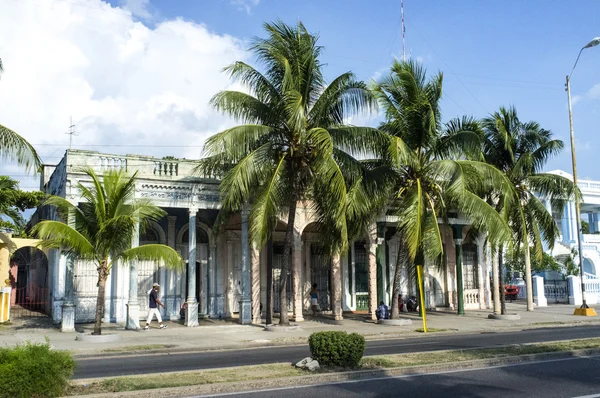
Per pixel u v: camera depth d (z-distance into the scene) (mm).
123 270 23078
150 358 14031
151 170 22125
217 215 25109
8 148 15477
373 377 10398
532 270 39469
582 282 28172
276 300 27047
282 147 20453
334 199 19266
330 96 20062
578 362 12188
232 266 26188
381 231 25719
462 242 30781
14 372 7828
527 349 13492
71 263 19859
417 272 20656
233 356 14156
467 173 21031
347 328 21500
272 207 18984
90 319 22641
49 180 28688
